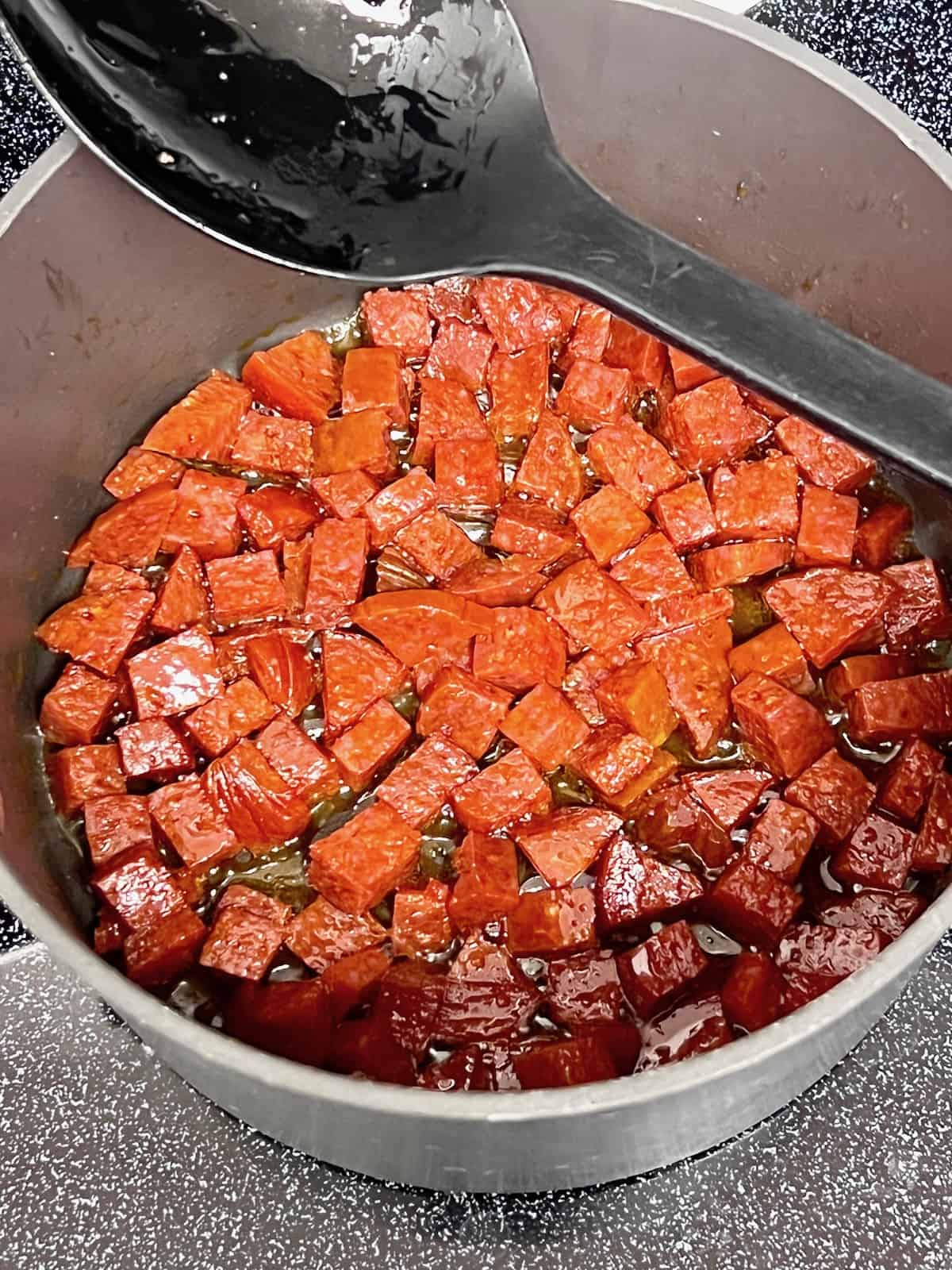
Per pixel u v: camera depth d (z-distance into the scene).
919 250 0.22
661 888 0.20
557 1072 0.18
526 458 0.25
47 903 0.17
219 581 0.24
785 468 0.25
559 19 0.23
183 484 0.25
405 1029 0.19
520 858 0.22
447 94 0.19
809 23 0.28
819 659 0.23
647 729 0.22
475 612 0.23
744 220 0.25
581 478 0.26
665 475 0.25
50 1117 0.20
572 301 0.27
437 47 0.19
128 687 0.23
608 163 0.26
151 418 0.27
